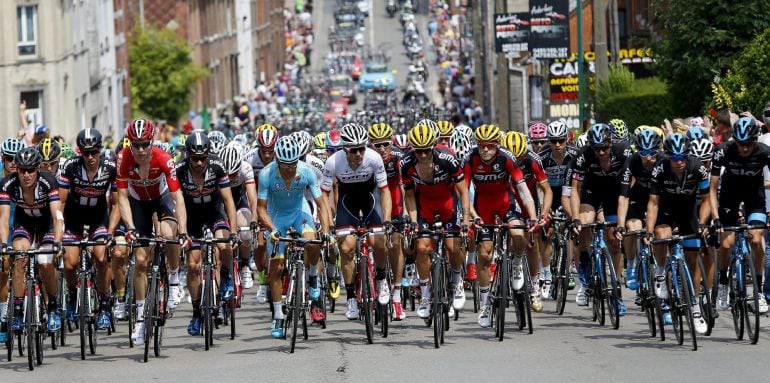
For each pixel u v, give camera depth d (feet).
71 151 145.89
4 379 100.17
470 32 635.25
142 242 110.52
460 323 124.98
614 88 258.57
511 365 98.32
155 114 537.24
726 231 108.68
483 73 531.91
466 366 98.32
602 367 96.63
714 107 198.49
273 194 116.26
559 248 132.67
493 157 116.26
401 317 117.91
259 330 125.90
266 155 134.21
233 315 119.44
